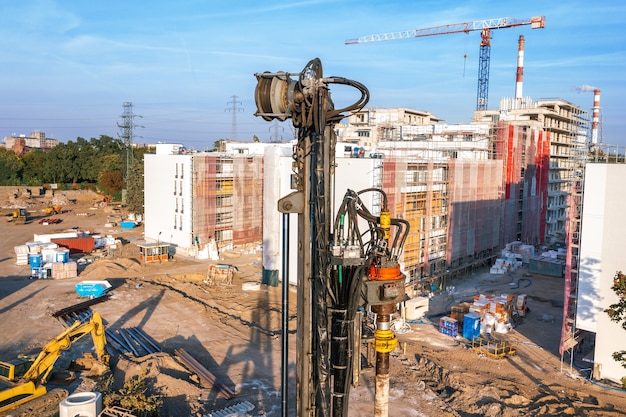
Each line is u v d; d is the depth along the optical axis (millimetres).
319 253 12281
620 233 34125
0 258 68562
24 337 40281
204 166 73062
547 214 102562
